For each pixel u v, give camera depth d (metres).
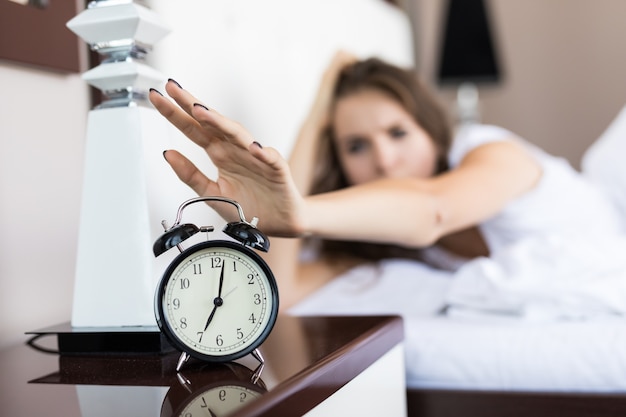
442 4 3.75
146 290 0.94
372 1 2.65
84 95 1.33
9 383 0.83
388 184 1.44
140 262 0.94
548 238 1.51
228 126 0.82
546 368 1.27
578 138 4.00
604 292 1.34
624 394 1.23
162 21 1.00
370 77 2.06
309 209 1.12
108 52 0.98
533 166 2.00
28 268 1.17
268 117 1.80
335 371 0.86
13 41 1.13
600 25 3.93
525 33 4.06
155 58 1.39
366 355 0.99
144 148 0.95
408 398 1.33
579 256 1.40
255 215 0.96
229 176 0.94
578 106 4.00
